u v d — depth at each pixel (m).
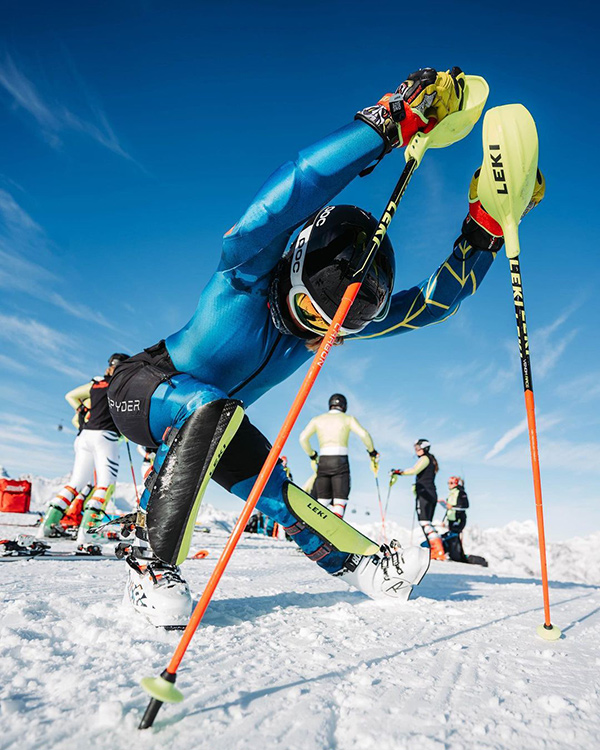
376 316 1.97
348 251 1.81
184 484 1.66
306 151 1.65
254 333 2.00
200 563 4.39
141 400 1.95
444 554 8.87
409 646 1.67
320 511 2.20
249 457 2.07
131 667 1.28
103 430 5.65
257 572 3.90
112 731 0.96
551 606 2.80
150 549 1.77
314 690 1.20
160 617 1.69
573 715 1.13
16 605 1.81
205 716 1.03
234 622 1.91
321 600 2.54
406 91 1.72
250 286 1.91
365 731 1.00
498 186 1.95
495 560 20.70
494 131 1.92
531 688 1.30
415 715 1.09
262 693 1.16
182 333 2.06
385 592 2.42
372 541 2.42
